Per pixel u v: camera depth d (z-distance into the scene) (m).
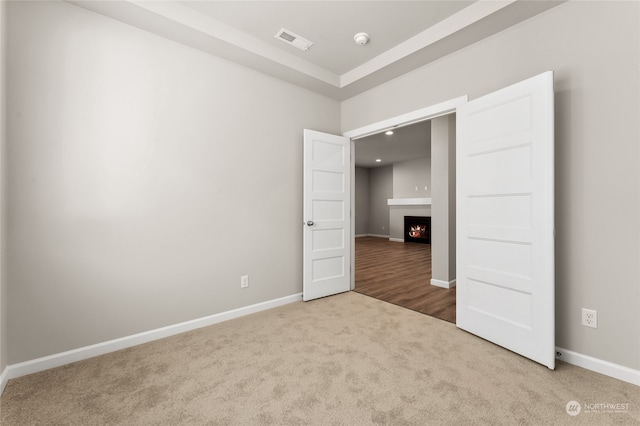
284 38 2.71
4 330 1.81
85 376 1.87
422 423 1.44
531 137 2.02
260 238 3.08
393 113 3.22
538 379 1.80
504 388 1.71
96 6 2.07
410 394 1.67
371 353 2.14
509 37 2.31
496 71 2.39
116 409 1.55
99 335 2.18
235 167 2.89
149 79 2.39
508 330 2.18
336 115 3.82
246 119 2.97
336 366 1.97
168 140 2.48
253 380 1.81
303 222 3.43
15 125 1.88
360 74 3.18
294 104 3.36
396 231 9.64
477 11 2.22
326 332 2.52
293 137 3.36
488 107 2.31
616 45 1.83
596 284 1.91
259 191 3.07
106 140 2.20
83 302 2.12
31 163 1.93
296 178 3.39
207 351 2.20
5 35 1.82
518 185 2.10
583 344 1.96
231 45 2.57
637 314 1.76
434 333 2.49
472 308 2.46
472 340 2.35
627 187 1.79
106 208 2.21
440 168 4.06
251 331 2.55
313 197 3.40
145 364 2.01
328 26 2.53
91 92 2.14
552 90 1.90
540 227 1.97
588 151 1.93
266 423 1.45
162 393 1.69
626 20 1.79
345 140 3.74
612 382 1.77
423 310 3.07
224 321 2.80
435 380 1.80
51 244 2.00
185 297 2.59
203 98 2.68
